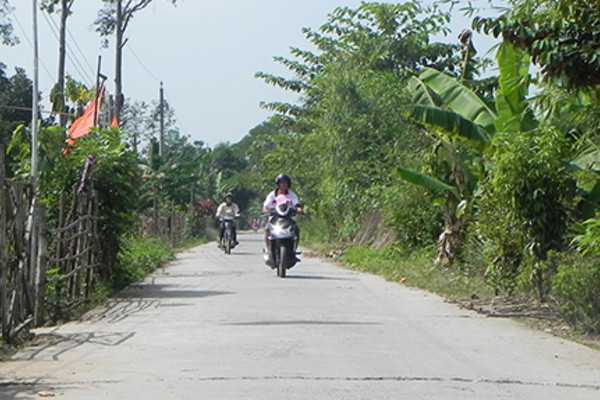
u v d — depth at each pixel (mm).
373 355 10547
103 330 12766
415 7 36688
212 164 142125
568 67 11953
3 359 10273
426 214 27625
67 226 14984
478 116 20031
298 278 22922
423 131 31641
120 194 18688
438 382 8977
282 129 59500
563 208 15602
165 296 17875
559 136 15594
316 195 51750
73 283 15688
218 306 15820
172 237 47344
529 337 12234
